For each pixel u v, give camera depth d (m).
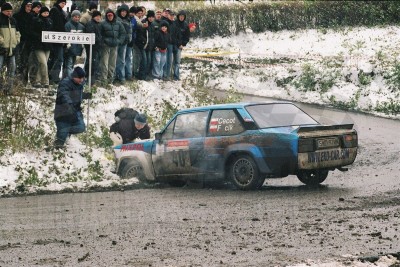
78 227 17.27
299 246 14.76
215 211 19.06
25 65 32.97
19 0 39.34
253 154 22.66
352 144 23.50
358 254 13.97
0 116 28.66
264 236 15.77
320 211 18.48
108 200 21.45
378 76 47.78
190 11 61.56
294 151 22.00
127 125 27.41
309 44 57.97
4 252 14.82
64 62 34.47
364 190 21.78
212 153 23.58
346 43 56.72
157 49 39.09
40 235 16.44
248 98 46.06
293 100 46.59
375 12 59.69
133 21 37.94
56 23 32.81
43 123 29.53
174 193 22.83
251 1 61.94
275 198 20.94
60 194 22.94
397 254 13.96
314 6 60.66
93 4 35.72
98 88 35.06
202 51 57.47
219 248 14.78
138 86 37.03
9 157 25.62
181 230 16.66
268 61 55.09
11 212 19.58
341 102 44.94
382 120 38.97
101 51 35.22
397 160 27.66
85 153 27.67
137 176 25.45
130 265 13.59
